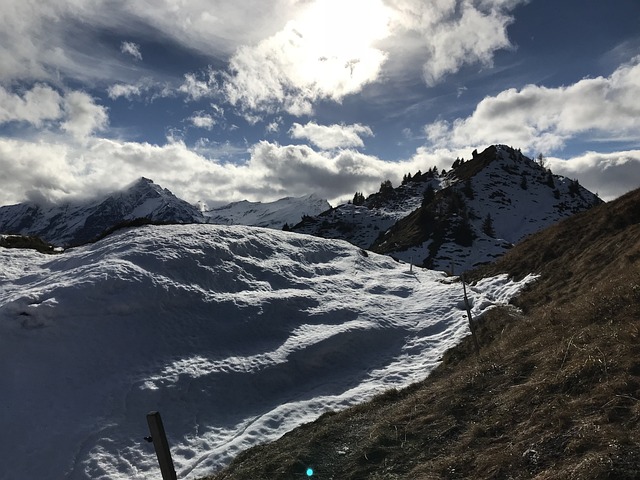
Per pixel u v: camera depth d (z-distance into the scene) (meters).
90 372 26.59
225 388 27.39
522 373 13.95
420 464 11.66
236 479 15.52
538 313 26.44
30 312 28.28
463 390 15.02
